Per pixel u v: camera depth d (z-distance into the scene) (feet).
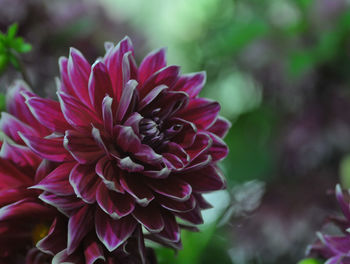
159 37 3.86
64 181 2.18
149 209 2.20
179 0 3.87
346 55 3.09
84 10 3.12
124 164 2.17
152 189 2.21
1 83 2.79
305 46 3.18
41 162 2.24
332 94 3.12
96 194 2.16
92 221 2.20
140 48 3.43
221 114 3.50
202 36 3.75
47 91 2.91
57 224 2.22
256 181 3.31
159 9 3.92
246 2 3.48
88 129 2.19
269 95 3.30
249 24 3.22
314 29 3.17
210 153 2.24
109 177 2.17
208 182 2.24
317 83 3.13
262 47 3.23
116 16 3.34
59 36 3.03
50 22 3.00
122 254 2.22
